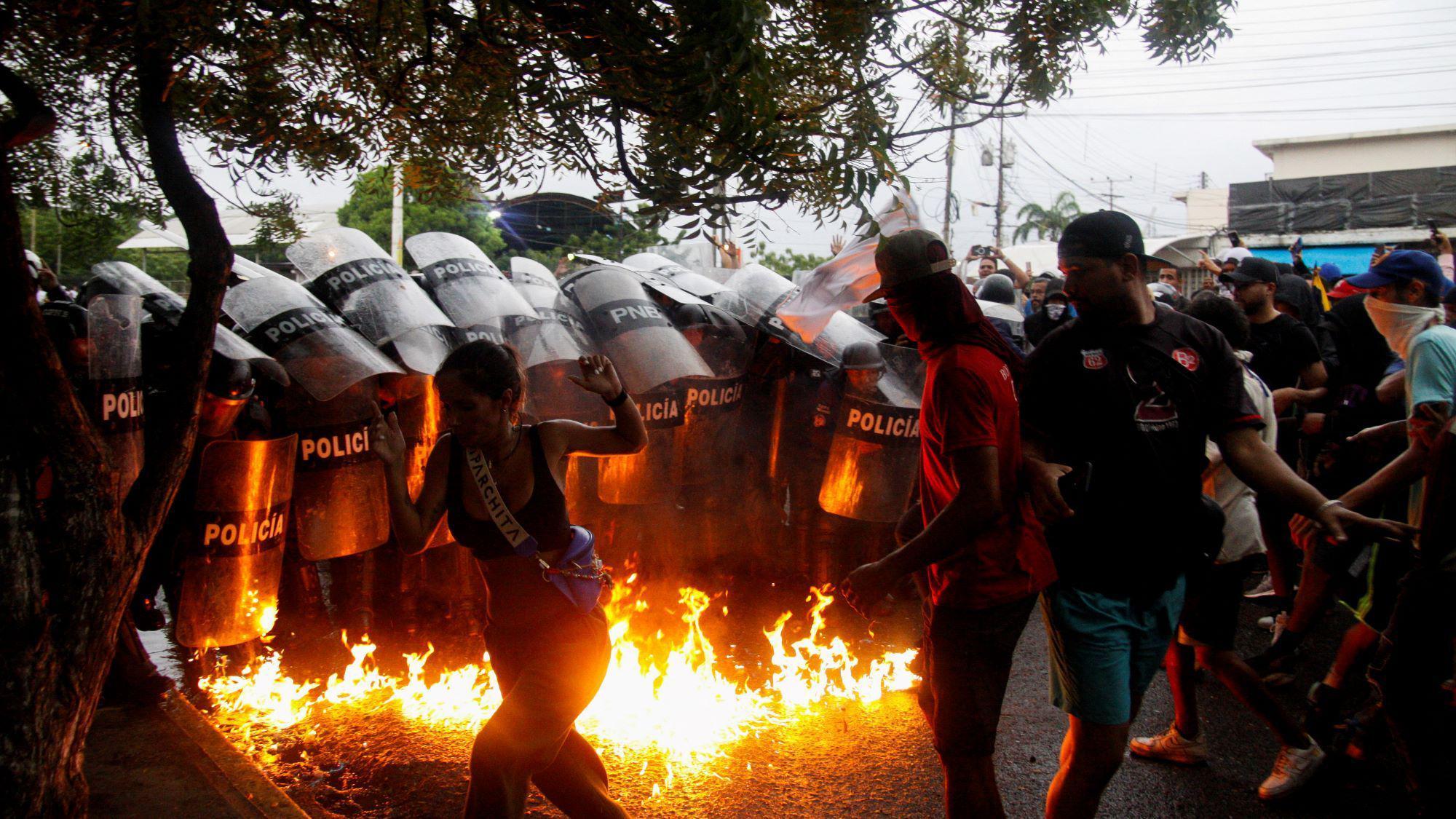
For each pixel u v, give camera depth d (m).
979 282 8.78
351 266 4.24
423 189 3.59
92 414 3.52
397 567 4.81
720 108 1.97
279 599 4.62
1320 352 5.45
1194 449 2.55
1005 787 3.47
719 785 3.40
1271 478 2.53
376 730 3.75
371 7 2.92
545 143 3.00
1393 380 4.14
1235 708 4.20
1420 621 2.81
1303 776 3.32
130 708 3.62
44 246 4.17
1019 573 2.47
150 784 3.10
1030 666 4.72
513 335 4.27
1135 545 2.49
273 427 4.04
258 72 3.09
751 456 5.39
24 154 3.26
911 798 3.34
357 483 4.16
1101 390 2.51
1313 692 3.62
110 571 2.41
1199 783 3.51
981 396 2.37
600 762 2.64
